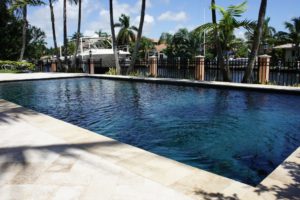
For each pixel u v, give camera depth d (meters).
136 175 2.85
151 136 5.21
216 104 8.30
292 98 9.05
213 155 4.22
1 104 7.31
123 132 5.50
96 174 2.88
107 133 5.45
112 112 7.37
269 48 38.75
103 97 9.95
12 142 3.95
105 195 2.46
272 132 5.39
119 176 2.82
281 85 11.45
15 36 27.17
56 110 7.77
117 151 3.56
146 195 2.45
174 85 12.77
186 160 4.04
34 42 30.53
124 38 46.41
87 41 26.84
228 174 3.55
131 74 17.47
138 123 6.18
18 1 21.53
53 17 21.73
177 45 42.09
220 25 12.12
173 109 7.64
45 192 2.52
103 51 24.55
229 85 11.02
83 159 3.29
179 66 15.95
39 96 10.41
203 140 4.94
